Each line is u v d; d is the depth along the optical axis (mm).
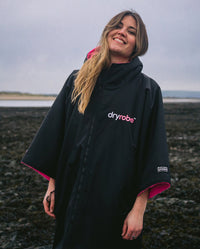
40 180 7594
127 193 1955
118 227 1930
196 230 4484
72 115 2102
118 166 1947
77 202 1936
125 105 2018
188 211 5242
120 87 2047
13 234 4359
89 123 2021
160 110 2068
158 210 5289
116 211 1917
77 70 2361
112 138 1984
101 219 1906
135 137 1992
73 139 2053
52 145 2168
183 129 21188
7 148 12891
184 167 9047
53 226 4711
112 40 2135
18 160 10141
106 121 2008
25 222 4836
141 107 2031
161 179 1846
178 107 64438
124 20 2135
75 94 2141
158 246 4027
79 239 1909
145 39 2166
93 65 2084
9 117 34031
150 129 2043
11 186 7125
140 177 1960
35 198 6152
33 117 34094
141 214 1921
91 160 1966
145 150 2018
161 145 1959
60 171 2078
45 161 2152
